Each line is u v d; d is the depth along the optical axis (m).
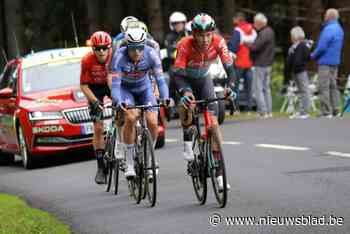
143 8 63.00
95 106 23.77
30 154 30.80
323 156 27.06
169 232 17.78
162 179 24.75
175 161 28.22
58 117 30.55
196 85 21.64
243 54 44.59
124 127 21.44
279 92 55.62
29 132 30.64
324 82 39.97
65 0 63.09
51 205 22.67
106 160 23.92
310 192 21.06
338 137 31.52
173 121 44.22
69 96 31.25
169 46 41.09
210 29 20.23
